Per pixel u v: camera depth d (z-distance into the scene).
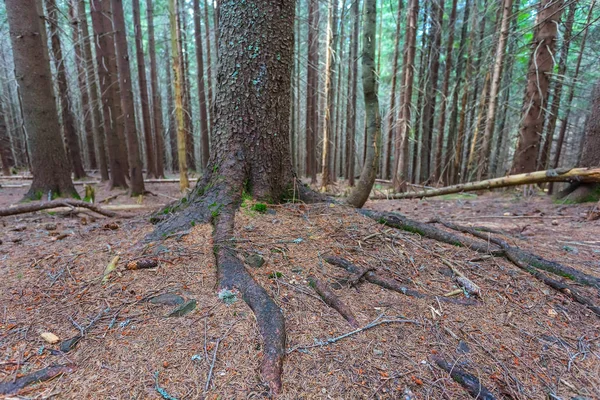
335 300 1.98
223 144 3.14
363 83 3.83
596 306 2.06
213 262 2.29
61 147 5.64
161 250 2.43
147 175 14.46
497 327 1.86
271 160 3.22
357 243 2.72
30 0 5.07
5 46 13.88
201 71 14.35
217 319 1.75
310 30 11.47
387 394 1.38
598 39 7.56
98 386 1.36
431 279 2.34
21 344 1.58
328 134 10.22
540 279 2.37
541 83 6.20
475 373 1.52
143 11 17.08
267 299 1.89
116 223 3.70
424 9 10.31
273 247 2.49
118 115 10.07
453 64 12.89
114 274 2.18
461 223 4.29
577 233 3.67
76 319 1.77
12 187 10.14
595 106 4.98
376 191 9.52
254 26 2.99
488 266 2.55
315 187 12.55
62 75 11.26
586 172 4.68
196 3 13.25
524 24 8.19
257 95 3.09
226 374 1.43
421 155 14.67
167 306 1.86
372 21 3.62
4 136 13.78
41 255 2.61
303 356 1.56
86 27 11.14
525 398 1.41
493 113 8.41
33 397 1.29
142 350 1.54
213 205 2.88
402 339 1.72
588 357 1.67
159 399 1.30
